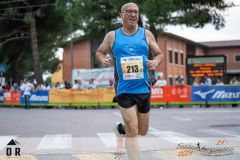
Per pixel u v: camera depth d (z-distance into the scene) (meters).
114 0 32.34
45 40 50.03
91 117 20.83
